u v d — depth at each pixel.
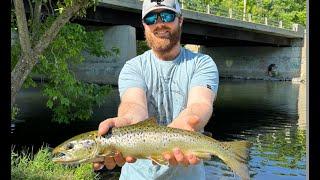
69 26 11.65
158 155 2.28
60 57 11.75
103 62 28.14
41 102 23.23
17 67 9.52
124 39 29.19
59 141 13.67
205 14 36.19
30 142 13.26
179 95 2.73
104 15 27.47
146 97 2.75
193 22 36.72
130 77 2.75
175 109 2.74
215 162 11.90
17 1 9.36
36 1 10.77
